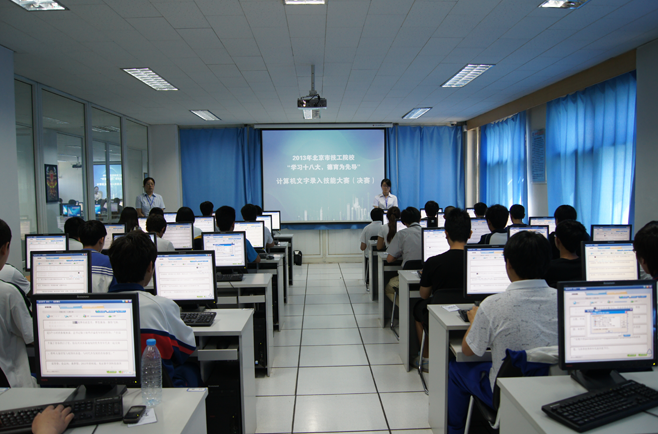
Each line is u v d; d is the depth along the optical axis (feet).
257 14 9.70
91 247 8.12
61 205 16.53
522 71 14.92
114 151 20.94
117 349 4.21
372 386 8.81
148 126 24.79
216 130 25.17
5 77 11.66
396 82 16.05
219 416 6.72
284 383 8.99
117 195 21.16
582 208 15.56
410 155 25.77
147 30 10.55
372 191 25.70
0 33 10.64
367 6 9.38
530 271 5.13
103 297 4.17
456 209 8.55
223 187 25.34
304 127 25.35
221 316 7.19
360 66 13.89
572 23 10.58
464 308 7.16
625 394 3.95
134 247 5.08
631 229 12.03
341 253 25.81
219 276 9.99
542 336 4.91
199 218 16.39
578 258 7.37
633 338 4.25
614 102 14.05
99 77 14.62
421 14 9.87
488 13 9.88
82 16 9.68
